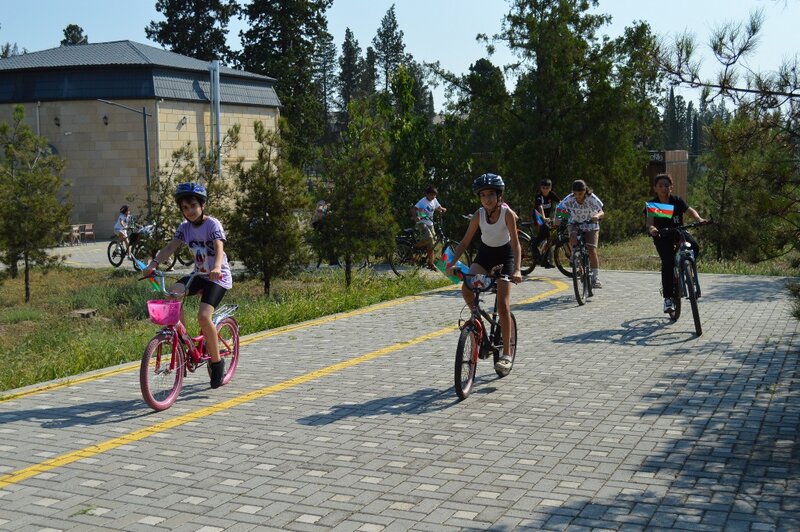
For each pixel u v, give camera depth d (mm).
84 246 40469
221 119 50375
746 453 6066
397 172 25188
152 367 7637
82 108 46625
